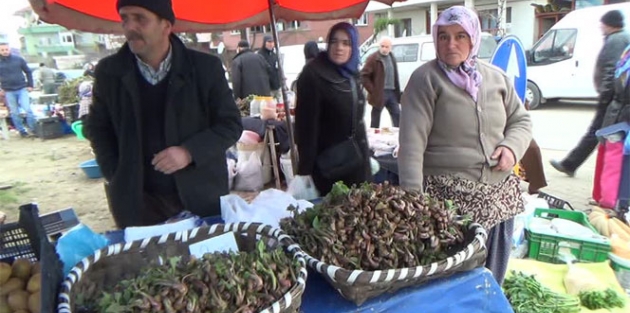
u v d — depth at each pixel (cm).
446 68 176
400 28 2061
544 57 891
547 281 243
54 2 258
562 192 430
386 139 383
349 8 371
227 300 103
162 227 155
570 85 862
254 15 367
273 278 109
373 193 139
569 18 868
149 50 177
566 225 276
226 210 167
